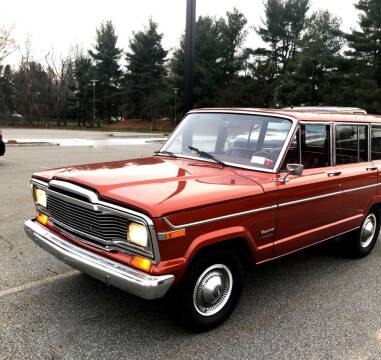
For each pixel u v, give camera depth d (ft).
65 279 15.62
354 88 140.97
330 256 19.56
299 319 13.52
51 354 11.13
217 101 190.08
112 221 11.25
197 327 12.19
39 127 219.00
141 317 13.12
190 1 29.81
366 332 12.88
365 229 19.12
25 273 16.08
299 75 160.35
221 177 13.26
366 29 140.97
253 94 192.13
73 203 12.03
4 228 21.57
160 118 244.42
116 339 11.92
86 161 51.16
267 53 197.88
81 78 247.09
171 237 10.76
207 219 11.51
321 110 18.11
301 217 14.67
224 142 15.29
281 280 16.60
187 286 11.59
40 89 241.35
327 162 16.28
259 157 14.30
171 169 13.75
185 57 30.71
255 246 13.12
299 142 14.61
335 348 11.98
